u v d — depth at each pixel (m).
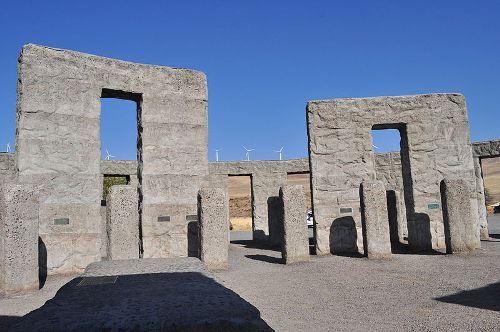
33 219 8.03
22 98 9.93
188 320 2.27
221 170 21.41
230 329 2.27
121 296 2.93
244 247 15.77
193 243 11.55
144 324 2.22
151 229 11.20
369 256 11.14
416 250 12.69
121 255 9.89
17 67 10.24
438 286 7.52
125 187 10.16
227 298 2.82
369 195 11.34
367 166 13.22
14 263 7.73
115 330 2.17
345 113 13.41
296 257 10.95
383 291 7.33
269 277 9.14
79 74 10.70
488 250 12.01
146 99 11.59
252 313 2.46
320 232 12.86
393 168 19.59
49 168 10.08
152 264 4.97
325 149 13.27
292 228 11.01
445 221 11.60
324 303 6.64
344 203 13.03
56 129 10.25
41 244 9.80
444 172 13.09
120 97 11.81
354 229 12.91
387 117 13.36
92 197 10.52
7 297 7.55
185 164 11.83
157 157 11.53
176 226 11.47
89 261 10.27
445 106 13.33
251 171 21.69
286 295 7.33
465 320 5.32
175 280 3.71
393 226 15.12
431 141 13.20
